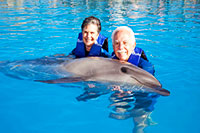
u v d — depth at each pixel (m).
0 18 9.41
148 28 7.53
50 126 2.00
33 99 2.50
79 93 2.68
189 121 2.10
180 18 9.84
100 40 3.91
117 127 2.01
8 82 2.96
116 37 3.04
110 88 2.72
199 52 4.69
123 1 19.27
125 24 8.30
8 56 4.30
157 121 2.11
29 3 16.56
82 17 10.00
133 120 2.11
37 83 2.94
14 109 2.28
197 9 13.40
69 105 2.38
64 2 17.59
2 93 2.64
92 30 3.78
